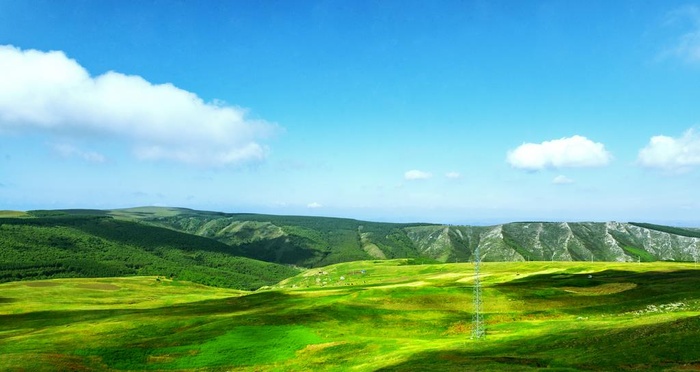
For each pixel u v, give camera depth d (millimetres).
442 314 109375
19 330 119188
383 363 66438
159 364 81125
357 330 98312
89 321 128625
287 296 161625
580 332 68375
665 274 161375
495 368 54188
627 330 62688
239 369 76500
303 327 97938
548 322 91312
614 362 51562
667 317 68500
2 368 72562
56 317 138250
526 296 124812
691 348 50812
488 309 113812
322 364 73438
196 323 108062
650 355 51500
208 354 84250
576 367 52188
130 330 104688
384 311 112312
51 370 72438
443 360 62969
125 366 80188
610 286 138625
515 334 77812
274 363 77812
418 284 189750
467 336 86312
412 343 79438
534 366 54688
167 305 175875
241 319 106750
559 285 145625
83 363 79625
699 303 93062
